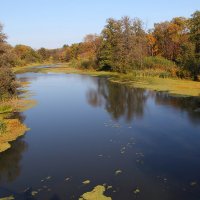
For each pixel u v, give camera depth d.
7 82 37.00
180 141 22.58
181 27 92.12
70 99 40.38
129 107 34.47
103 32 87.00
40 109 33.88
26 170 18.02
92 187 15.72
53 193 15.23
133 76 67.44
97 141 22.81
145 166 18.19
